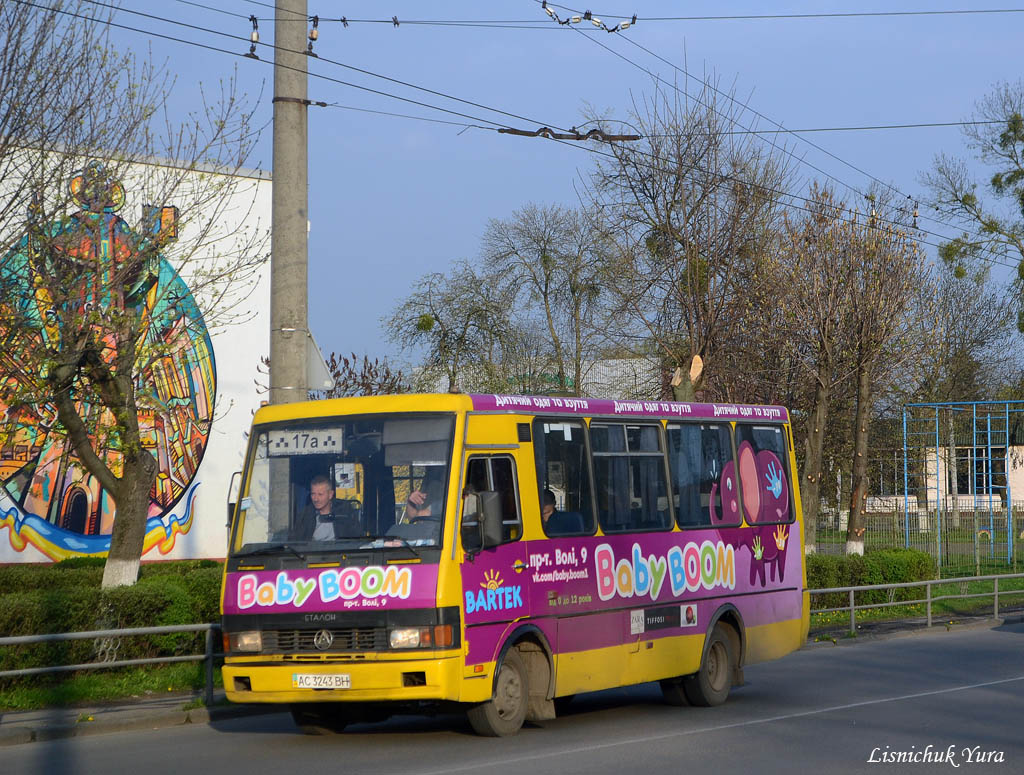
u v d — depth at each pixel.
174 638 15.41
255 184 27.33
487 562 11.24
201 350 27.30
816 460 28.58
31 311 14.96
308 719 12.29
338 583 10.82
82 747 11.30
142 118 15.30
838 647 21.00
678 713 13.53
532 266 50.25
